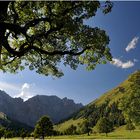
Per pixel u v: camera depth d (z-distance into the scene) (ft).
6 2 55.31
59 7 58.23
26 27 59.47
